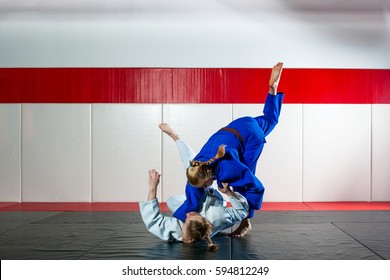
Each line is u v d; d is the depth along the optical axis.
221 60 6.84
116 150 6.89
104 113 6.89
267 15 6.82
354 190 6.84
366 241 3.73
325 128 6.84
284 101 6.83
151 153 6.88
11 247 3.54
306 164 6.84
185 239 3.44
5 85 6.93
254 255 3.23
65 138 6.90
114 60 6.88
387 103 6.85
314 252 3.33
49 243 3.68
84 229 4.38
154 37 6.86
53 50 6.89
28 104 6.92
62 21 6.88
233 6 6.82
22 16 6.88
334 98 6.84
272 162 6.82
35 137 6.92
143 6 6.83
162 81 6.87
